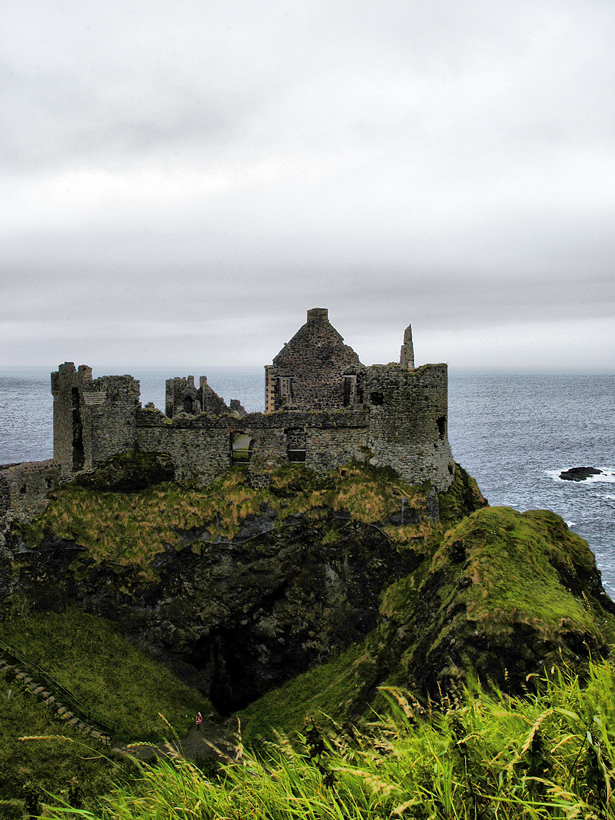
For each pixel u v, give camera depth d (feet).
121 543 157.28
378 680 121.60
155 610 154.81
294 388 201.36
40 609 149.38
